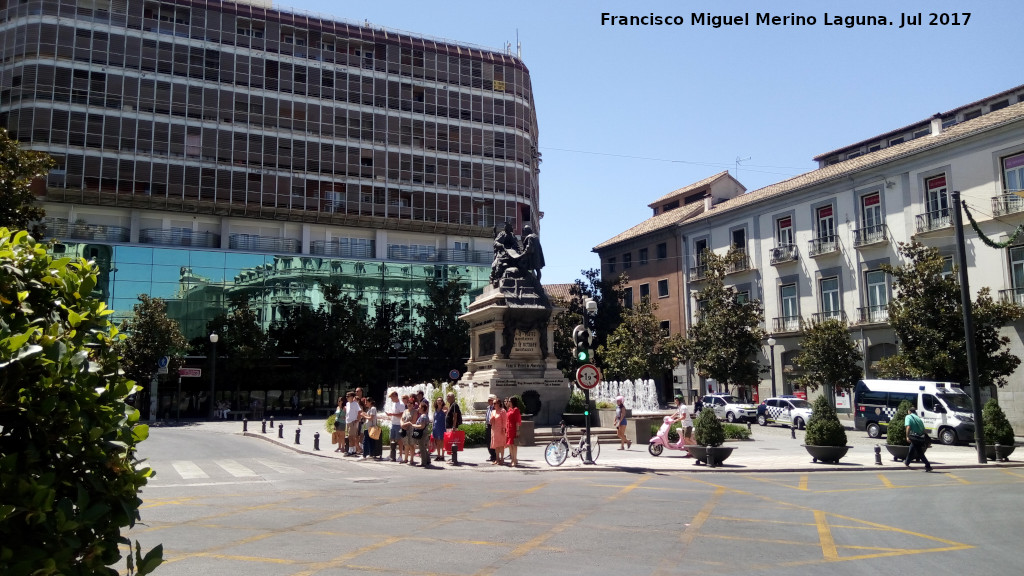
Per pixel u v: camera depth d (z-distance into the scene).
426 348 55.44
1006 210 33.56
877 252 40.00
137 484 3.51
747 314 41.09
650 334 46.81
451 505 11.76
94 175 51.88
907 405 19.91
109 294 49.69
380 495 12.91
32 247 3.81
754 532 9.59
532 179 73.31
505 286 26.53
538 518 10.55
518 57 70.31
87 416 3.34
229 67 57.41
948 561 7.99
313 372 51.78
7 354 3.03
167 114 54.88
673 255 55.91
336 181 60.31
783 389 45.47
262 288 54.47
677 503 12.05
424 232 64.12
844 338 37.09
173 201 54.44
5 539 2.96
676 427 24.48
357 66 62.41
